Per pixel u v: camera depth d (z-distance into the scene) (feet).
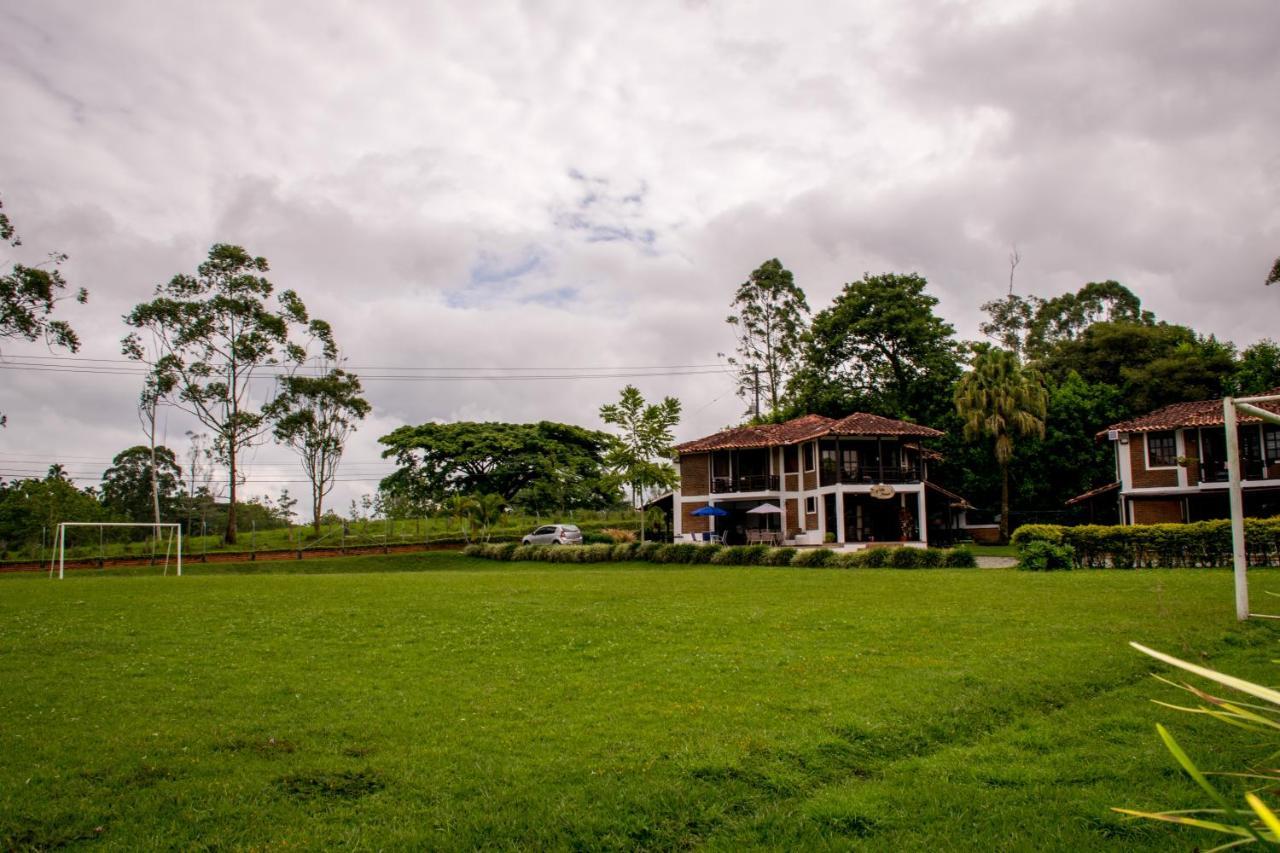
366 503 269.64
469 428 238.07
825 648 47.16
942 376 191.93
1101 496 175.11
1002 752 29.43
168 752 30.04
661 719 33.81
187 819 24.58
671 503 215.92
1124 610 55.83
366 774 28.04
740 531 179.01
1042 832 22.84
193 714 35.12
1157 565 90.22
